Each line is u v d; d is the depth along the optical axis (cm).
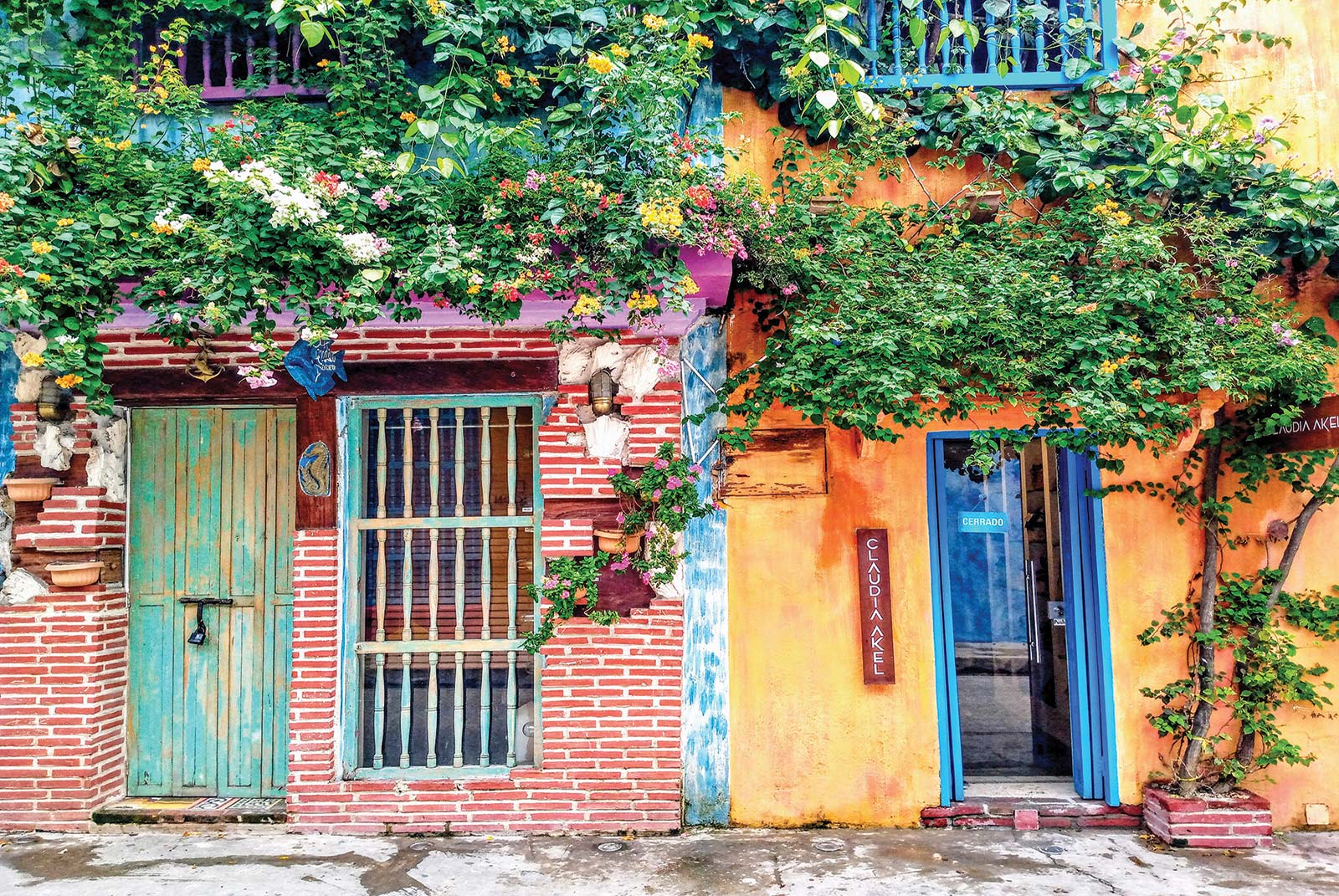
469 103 480
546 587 520
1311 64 568
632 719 523
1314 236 521
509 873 460
